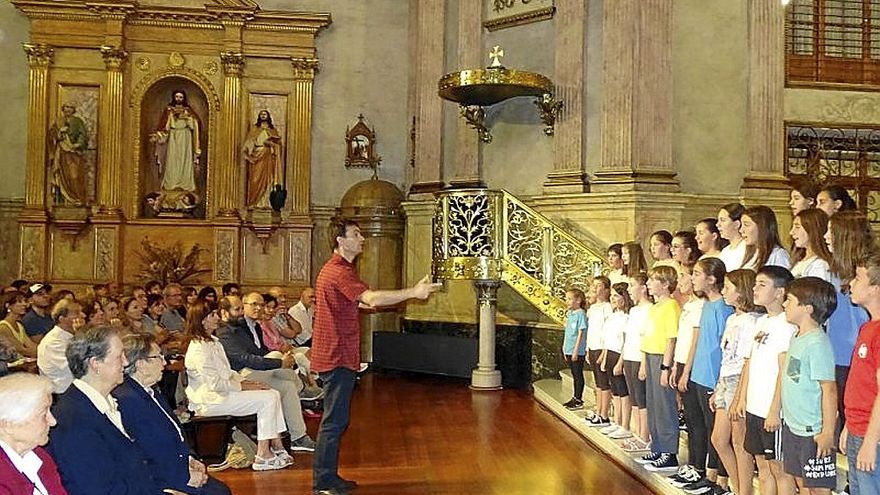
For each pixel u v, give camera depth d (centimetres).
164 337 776
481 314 1021
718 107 1000
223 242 1282
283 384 686
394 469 606
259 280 1298
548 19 1083
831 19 1235
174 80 1321
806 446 370
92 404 358
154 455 411
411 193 1208
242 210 1300
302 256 1302
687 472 508
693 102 995
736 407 425
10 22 1289
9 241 1277
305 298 1022
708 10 1005
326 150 1338
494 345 1030
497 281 985
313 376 861
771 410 392
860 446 339
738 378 445
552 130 1062
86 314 788
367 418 817
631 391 612
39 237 1248
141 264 1278
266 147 1294
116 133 1277
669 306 548
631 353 609
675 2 998
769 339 409
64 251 1262
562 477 580
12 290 814
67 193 1264
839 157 1178
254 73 1313
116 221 1262
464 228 967
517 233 960
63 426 346
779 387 389
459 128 1155
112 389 386
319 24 1314
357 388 1028
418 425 780
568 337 805
